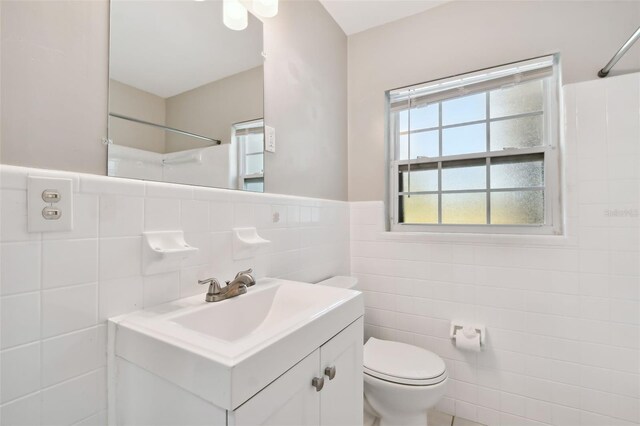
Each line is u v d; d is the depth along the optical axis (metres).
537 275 1.49
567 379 1.42
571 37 1.48
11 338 0.57
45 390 0.62
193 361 0.55
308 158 1.61
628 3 1.39
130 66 0.83
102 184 0.72
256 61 1.28
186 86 1.00
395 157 2.00
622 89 1.33
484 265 1.60
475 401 1.61
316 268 1.60
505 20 1.63
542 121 1.61
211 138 1.07
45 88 0.65
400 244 1.84
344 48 2.04
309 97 1.63
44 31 0.65
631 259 1.31
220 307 0.88
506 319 1.55
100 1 0.77
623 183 1.32
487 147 1.74
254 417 0.54
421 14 1.86
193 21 1.04
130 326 0.69
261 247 1.11
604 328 1.36
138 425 0.66
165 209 0.85
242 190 1.18
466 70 1.73
